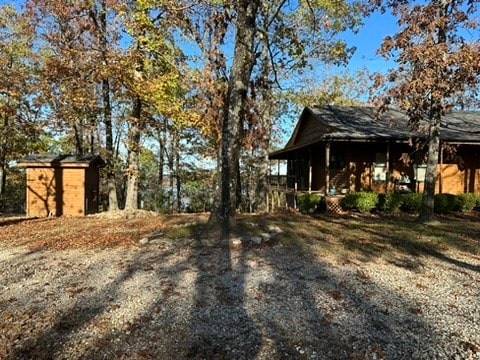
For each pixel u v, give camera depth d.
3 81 13.38
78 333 3.54
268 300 4.39
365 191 15.78
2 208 21.00
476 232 9.10
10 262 6.33
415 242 7.80
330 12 15.12
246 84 8.66
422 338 3.40
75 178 14.92
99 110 14.76
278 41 12.46
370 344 3.30
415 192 15.38
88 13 12.81
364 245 7.46
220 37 11.41
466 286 4.90
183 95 14.72
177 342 3.36
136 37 12.32
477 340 3.36
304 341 3.37
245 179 24.83
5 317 3.93
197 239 8.01
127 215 13.20
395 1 10.00
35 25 14.11
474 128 15.95
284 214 13.42
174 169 24.59
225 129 8.54
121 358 3.09
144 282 5.11
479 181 16.50
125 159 18.78
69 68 12.93
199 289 4.79
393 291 4.70
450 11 9.47
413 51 9.10
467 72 8.77
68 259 6.49
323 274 5.45
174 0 11.80
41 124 15.57
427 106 9.89
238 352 3.18
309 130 18.53
